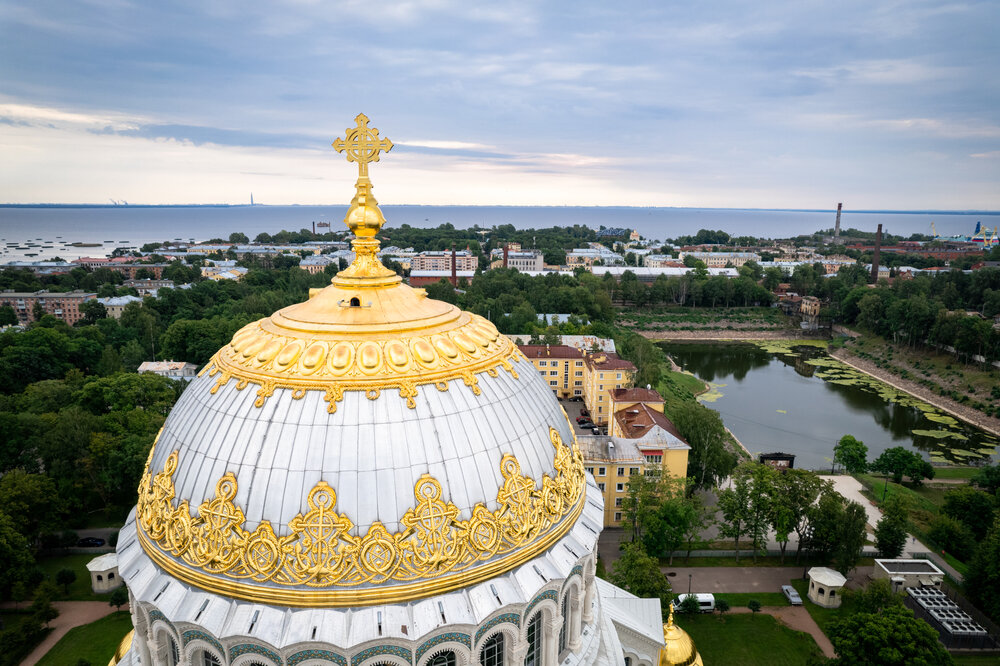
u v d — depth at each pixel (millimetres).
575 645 29172
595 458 87125
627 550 71125
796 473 79688
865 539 74188
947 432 137500
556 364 153125
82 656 60406
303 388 24625
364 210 28922
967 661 61500
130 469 84688
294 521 22406
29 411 104625
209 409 25875
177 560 23938
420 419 24438
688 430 99062
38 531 75750
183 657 23656
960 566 78875
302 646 21719
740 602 71312
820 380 181625
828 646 64000
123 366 144875
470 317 31500
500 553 24516
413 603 22828
